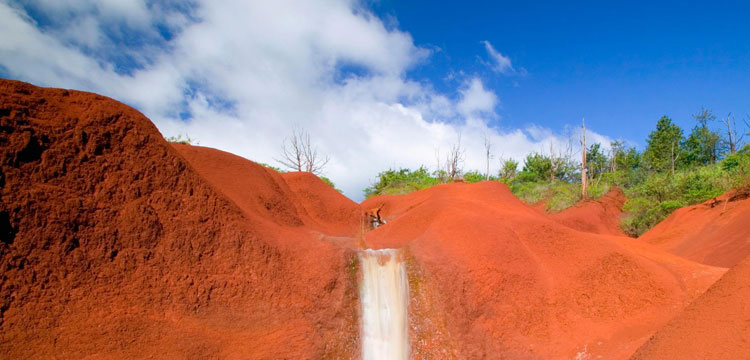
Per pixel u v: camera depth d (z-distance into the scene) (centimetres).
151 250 830
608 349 868
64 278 707
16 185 719
